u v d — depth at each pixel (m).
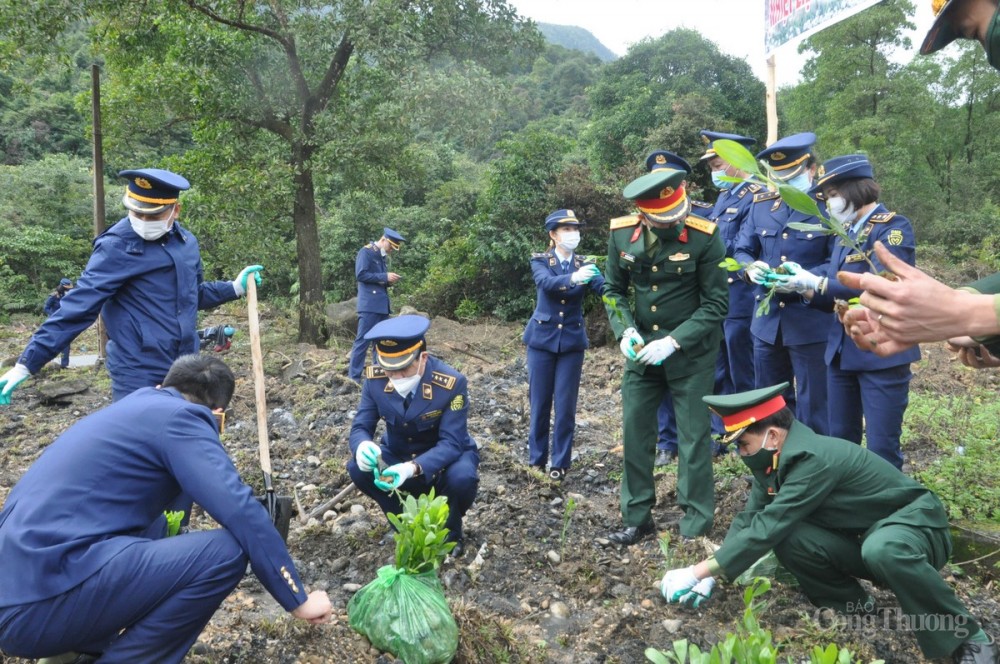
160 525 2.98
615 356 10.41
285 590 2.62
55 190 26.95
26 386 9.36
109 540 2.45
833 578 3.42
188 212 12.48
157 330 4.09
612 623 3.49
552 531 4.48
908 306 1.57
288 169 12.29
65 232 26.09
